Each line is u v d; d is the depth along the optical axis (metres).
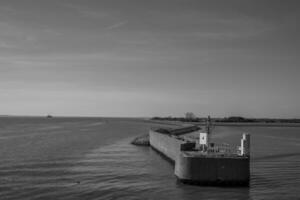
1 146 56.81
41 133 93.88
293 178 30.64
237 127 158.38
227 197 24.16
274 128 155.62
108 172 33.06
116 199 23.34
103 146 58.72
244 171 26.69
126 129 123.81
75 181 28.77
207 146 30.17
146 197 23.89
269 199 23.88
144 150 54.19
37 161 39.75
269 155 46.72
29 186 26.83
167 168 35.88
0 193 24.69
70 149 52.97
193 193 24.98
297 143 67.19
